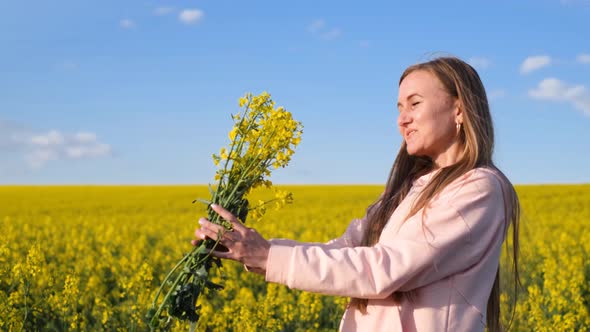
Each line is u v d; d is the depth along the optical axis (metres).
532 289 7.52
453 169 2.41
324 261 2.23
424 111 2.49
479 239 2.29
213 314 6.27
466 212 2.28
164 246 14.15
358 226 2.89
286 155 2.53
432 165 2.75
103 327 6.36
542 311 7.05
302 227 18.20
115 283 9.04
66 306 5.93
